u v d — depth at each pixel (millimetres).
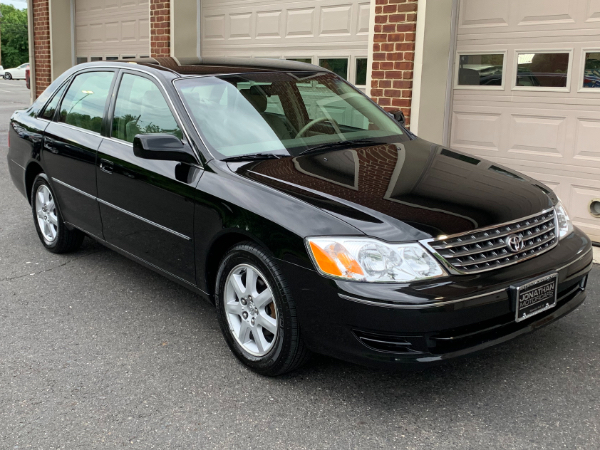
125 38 11188
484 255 2934
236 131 3771
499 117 6020
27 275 4918
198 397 3152
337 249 2861
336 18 7453
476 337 2918
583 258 3324
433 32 6105
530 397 3104
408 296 2723
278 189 3215
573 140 5570
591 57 5359
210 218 3434
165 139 3551
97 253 5449
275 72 4359
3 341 3789
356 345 2861
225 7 8852
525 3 5676
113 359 3561
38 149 5168
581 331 3834
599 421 2887
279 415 2986
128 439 2807
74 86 5039
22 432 2863
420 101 6219
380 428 2869
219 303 3508
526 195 3303
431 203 3061
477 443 2738
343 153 3736
